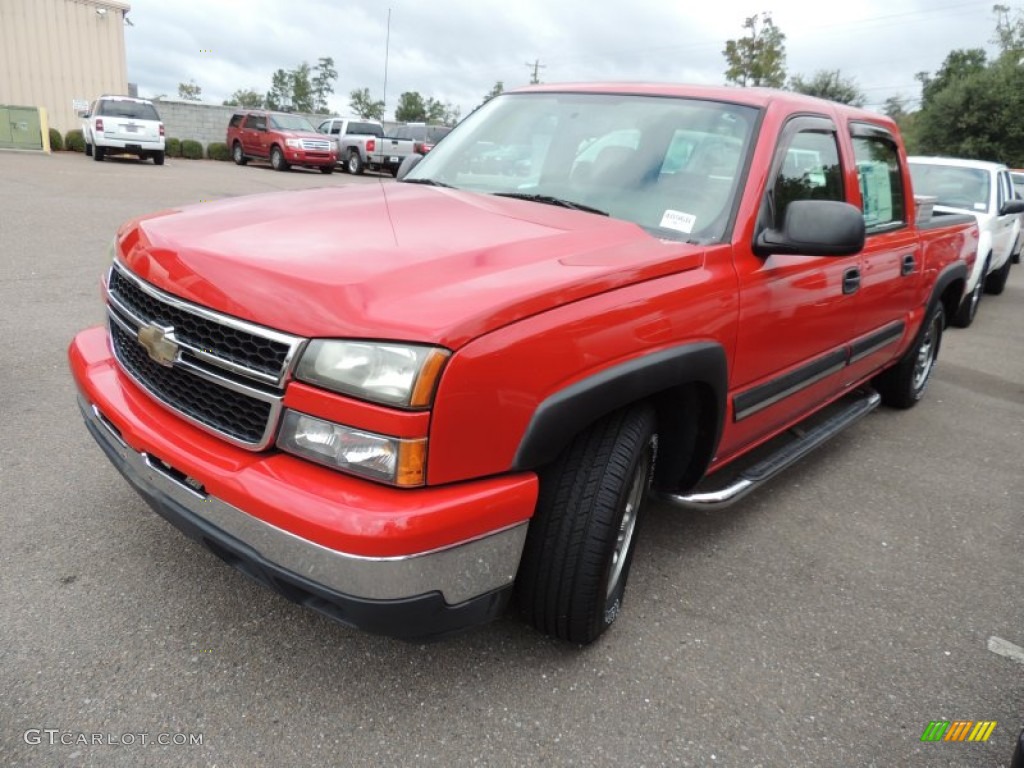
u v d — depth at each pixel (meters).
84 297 6.44
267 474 1.96
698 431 2.84
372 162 26.14
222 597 2.69
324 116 37.62
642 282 2.37
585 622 2.43
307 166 25.47
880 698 2.53
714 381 2.66
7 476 3.39
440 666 2.46
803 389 3.53
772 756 2.24
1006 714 2.50
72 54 26.83
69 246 8.55
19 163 19.00
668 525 3.60
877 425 5.34
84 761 1.99
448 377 1.86
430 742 2.16
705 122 3.14
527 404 2.01
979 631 2.96
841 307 3.60
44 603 2.58
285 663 2.41
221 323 2.05
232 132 27.94
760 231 2.91
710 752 2.23
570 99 3.57
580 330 2.12
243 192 15.50
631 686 2.46
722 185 2.94
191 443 2.13
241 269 2.08
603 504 2.30
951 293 5.62
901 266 4.30
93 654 2.37
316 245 2.25
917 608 3.08
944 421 5.54
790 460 3.60
